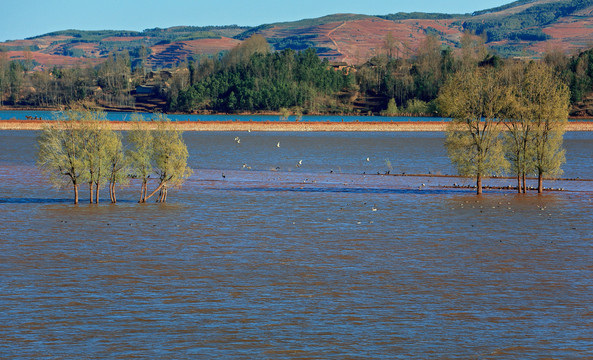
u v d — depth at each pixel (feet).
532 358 139.03
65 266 203.41
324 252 225.56
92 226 264.93
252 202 334.24
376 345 145.07
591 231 265.13
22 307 165.58
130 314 161.68
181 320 158.40
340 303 171.42
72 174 319.88
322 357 138.72
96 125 320.09
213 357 138.31
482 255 223.30
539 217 296.92
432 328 154.81
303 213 302.86
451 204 334.44
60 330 151.33
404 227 271.49
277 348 143.02
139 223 272.72
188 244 235.40
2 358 136.15
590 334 151.74
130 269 201.16
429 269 204.64
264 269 202.90
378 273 199.62
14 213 291.99
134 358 137.39
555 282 191.42
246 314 162.50
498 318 161.48
